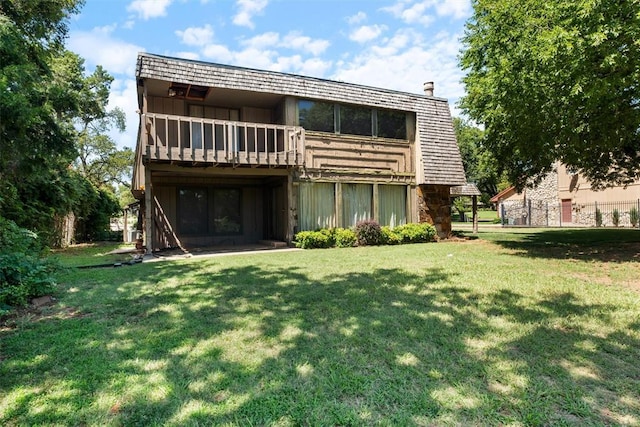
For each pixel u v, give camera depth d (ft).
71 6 33.04
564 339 10.48
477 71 30.76
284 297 15.40
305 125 38.06
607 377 8.34
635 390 7.79
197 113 39.11
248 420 6.83
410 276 19.52
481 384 8.07
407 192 43.50
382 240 39.24
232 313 13.25
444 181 43.65
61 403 7.46
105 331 11.54
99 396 7.70
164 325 12.03
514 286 16.84
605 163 35.12
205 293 16.30
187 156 30.58
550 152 28.96
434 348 9.96
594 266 21.80
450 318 12.39
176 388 7.98
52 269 19.08
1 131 25.25
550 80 21.97
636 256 24.85
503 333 10.98
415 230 41.09
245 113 40.65
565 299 14.57
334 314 12.97
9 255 16.10
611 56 18.60
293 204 37.04
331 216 39.27
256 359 9.39
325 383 8.16
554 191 81.35
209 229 41.75
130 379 8.41
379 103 41.22
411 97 43.55
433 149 43.65
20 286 14.51
